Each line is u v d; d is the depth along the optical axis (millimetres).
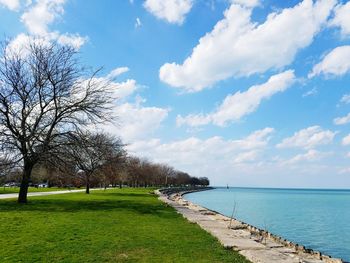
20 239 14273
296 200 113812
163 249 13336
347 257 24625
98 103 31281
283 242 21734
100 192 62094
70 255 12008
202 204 77688
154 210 28094
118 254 12344
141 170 114688
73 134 30484
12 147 28734
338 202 103125
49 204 30312
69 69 32031
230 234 17578
